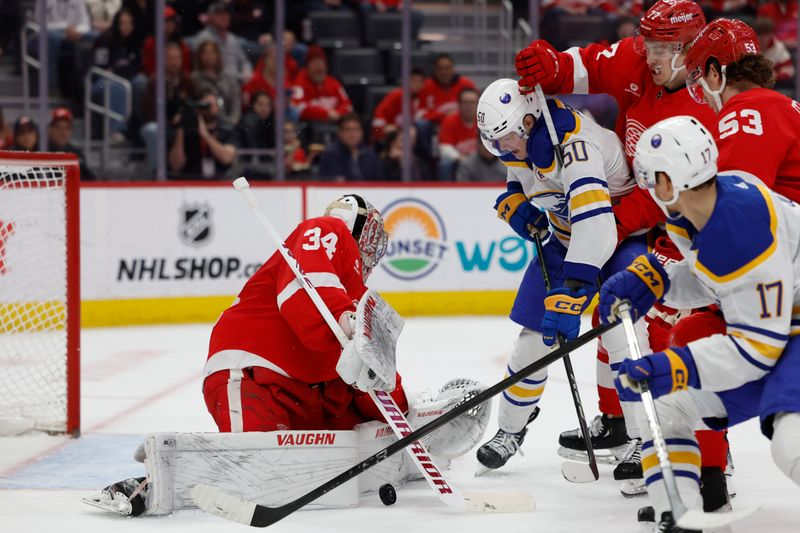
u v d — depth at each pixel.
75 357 8.61
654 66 6.81
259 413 6.54
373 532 5.87
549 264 7.28
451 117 17.77
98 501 6.23
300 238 6.63
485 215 17.09
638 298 5.46
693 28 6.68
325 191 16.45
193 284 16.20
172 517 6.12
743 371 4.90
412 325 16.00
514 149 6.90
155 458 6.07
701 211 4.91
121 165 17.41
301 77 18.47
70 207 8.58
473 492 6.52
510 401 7.38
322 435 6.32
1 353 12.17
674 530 5.14
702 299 5.48
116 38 17.70
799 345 4.94
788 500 6.59
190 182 16.11
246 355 6.62
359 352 5.96
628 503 6.59
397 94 18.30
